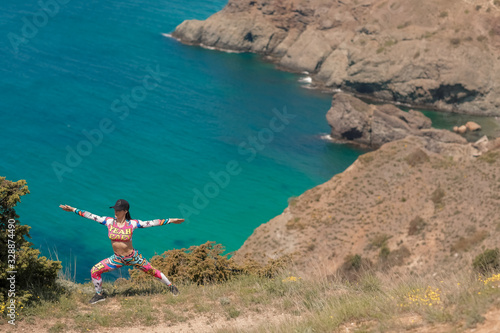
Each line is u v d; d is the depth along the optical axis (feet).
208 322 35.06
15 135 320.09
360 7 429.38
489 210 163.43
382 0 420.36
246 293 41.27
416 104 386.11
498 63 374.02
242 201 271.08
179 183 287.07
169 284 39.19
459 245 155.84
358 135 328.90
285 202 271.90
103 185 280.51
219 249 54.08
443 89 378.73
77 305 36.86
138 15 520.01
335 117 330.95
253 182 287.48
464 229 162.20
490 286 30.09
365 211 199.11
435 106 383.65
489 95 372.17
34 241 224.12
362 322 30.14
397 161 219.20
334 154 317.01
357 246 183.73
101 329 33.35
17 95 365.40
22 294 35.14
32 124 333.62
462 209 172.55
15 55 419.54
